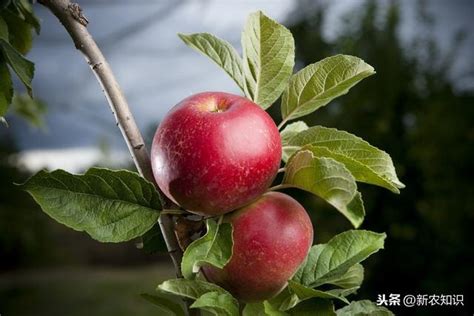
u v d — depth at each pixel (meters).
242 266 0.47
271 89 0.52
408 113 2.45
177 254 0.48
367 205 2.31
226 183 0.45
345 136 0.49
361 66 0.50
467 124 2.22
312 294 0.48
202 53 0.51
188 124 0.45
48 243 4.02
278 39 0.51
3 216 3.58
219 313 0.47
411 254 2.22
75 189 0.46
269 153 0.46
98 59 0.49
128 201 0.47
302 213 0.49
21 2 0.65
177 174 0.45
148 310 3.00
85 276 3.77
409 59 2.55
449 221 2.14
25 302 3.23
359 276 0.54
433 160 2.20
